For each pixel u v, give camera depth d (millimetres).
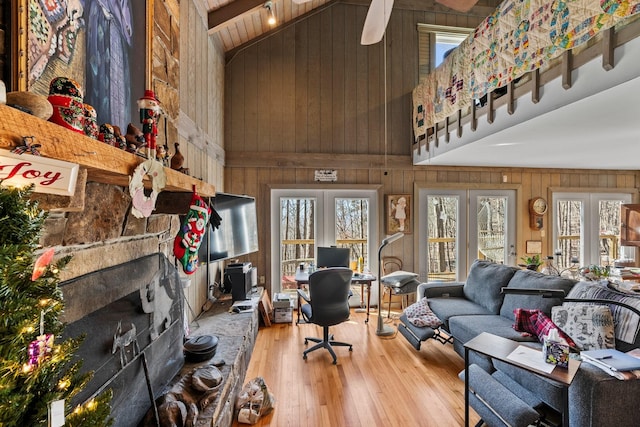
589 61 2104
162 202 1576
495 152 3938
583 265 5324
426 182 4930
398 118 4883
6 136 551
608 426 1707
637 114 2463
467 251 5043
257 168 4605
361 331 3791
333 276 2979
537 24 2414
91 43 1168
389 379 2689
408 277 4113
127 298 1250
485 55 3055
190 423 1403
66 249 999
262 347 3322
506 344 1998
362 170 4809
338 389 2535
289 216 4684
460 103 3514
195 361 1935
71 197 772
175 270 1821
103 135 970
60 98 781
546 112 2467
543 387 1960
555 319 2412
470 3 2271
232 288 3516
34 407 549
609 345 2084
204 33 3400
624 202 5465
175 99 2264
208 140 3537
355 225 4809
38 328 545
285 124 4633
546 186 5234
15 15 810
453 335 2979
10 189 498
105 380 1062
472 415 2209
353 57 4781
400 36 4891
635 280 4168
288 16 4500
